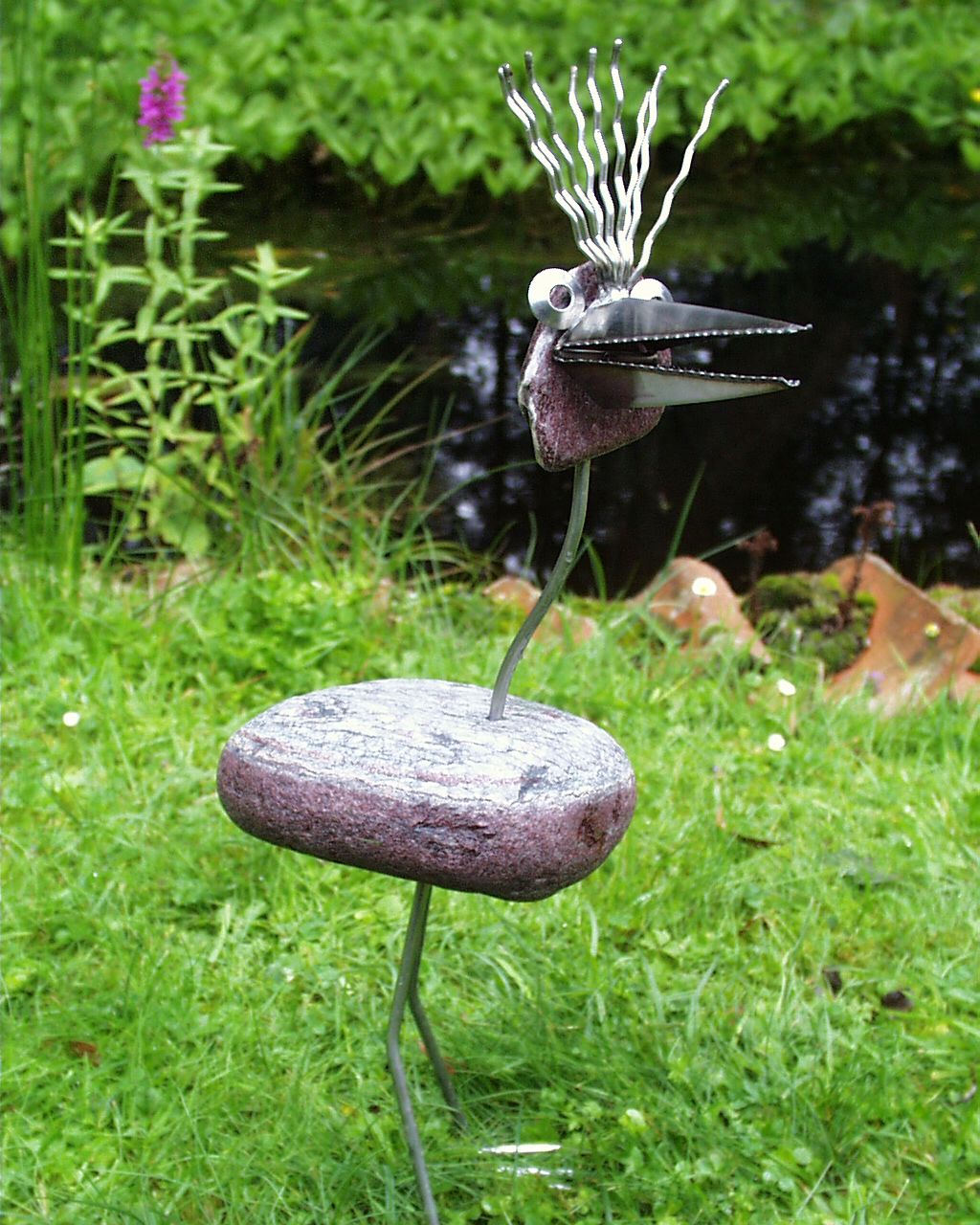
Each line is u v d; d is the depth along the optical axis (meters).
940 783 2.93
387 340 5.06
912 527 4.51
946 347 5.59
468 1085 2.03
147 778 2.76
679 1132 1.91
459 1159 1.87
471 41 6.30
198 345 4.43
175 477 3.81
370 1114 1.95
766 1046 2.09
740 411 5.24
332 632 3.28
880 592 3.76
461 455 4.68
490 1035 2.11
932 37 7.39
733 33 7.16
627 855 2.55
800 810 2.81
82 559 3.75
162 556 3.88
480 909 2.43
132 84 4.68
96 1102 1.93
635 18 6.72
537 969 2.25
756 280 5.86
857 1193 1.82
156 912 2.37
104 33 5.41
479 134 5.95
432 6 6.62
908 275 6.08
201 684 3.18
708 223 6.47
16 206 4.32
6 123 4.52
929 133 7.45
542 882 1.43
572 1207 1.80
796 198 6.94
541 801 1.41
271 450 4.00
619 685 3.29
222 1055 2.01
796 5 7.37
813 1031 2.13
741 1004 2.22
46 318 3.48
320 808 1.41
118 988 2.15
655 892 2.46
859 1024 2.15
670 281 5.72
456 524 4.39
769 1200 1.83
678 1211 1.80
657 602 3.75
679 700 3.22
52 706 2.97
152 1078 1.97
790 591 3.85
